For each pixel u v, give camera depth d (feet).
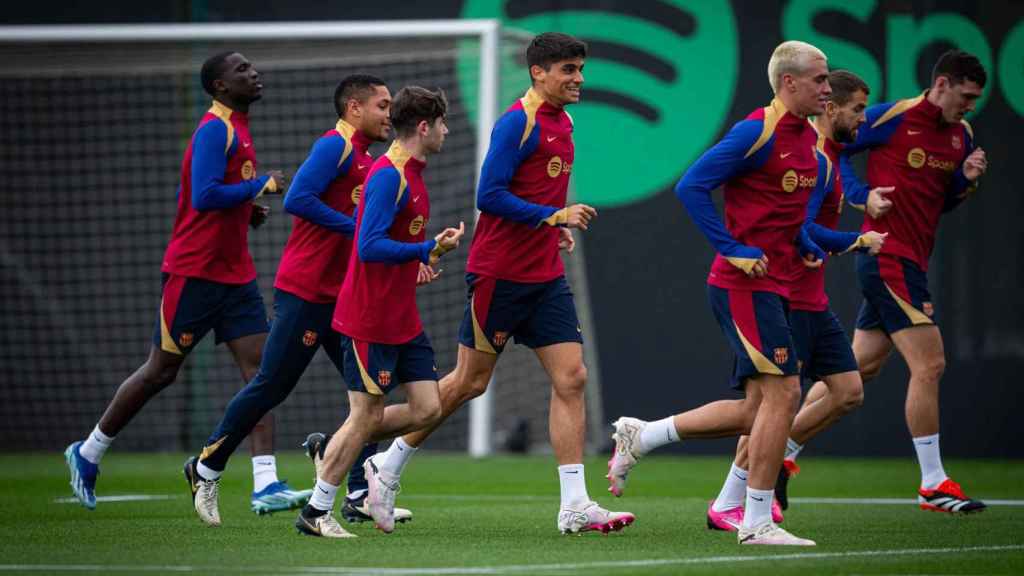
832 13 145.79
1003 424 142.41
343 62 156.76
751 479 69.87
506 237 75.56
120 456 153.89
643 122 150.82
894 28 143.84
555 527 81.00
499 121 74.43
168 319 84.48
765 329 69.15
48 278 161.89
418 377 73.82
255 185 82.48
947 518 87.10
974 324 142.61
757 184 69.72
